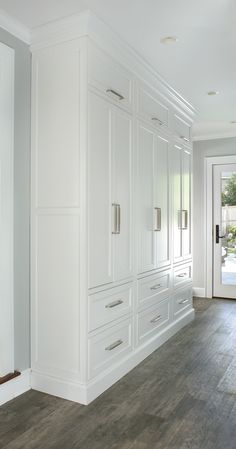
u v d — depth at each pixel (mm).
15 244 2480
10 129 2408
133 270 3010
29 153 2586
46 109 2508
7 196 2393
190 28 2516
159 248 3529
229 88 3686
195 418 2232
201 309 4902
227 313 4691
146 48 2803
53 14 2314
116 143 2730
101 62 2525
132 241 2986
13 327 2463
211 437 2041
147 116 3248
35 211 2564
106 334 2623
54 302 2496
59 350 2482
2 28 2354
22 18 2363
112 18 2375
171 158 3824
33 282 2584
